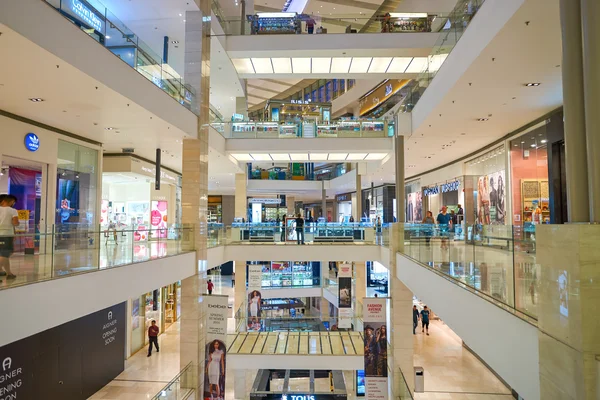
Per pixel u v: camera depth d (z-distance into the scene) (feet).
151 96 31.48
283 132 56.03
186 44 42.27
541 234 11.66
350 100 99.40
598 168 10.81
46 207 35.24
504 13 19.95
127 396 37.88
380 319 37.47
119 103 28.89
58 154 37.45
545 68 25.40
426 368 45.52
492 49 22.77
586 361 9.67
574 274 10.05
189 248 40.29
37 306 18.20
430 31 48.65
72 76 23.32
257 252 53.16
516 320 13.65
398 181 46.39
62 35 20.99
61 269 20.27
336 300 64.49
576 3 11.76
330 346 45.60
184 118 38.65
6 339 16.51
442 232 24.48
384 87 86.02
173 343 53.93
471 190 56.13
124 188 65.72
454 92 30.09
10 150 30.96
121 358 43.62
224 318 37.06
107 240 24.29
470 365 46.44
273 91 118.11
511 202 43.16
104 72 24.93
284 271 74.28
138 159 53.31
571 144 11.64
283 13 49.75
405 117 45.32
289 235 55.62
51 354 33.01
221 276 114.32
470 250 19.21
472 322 18.17
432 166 67.72
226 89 64.80
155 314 57.41
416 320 60.34
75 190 40.06
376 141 54.85
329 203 136.87
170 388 32.86
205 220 43.86
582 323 9.76
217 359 36.96
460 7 28.58
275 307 70.38
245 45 49.34
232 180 85.71
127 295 26.32
